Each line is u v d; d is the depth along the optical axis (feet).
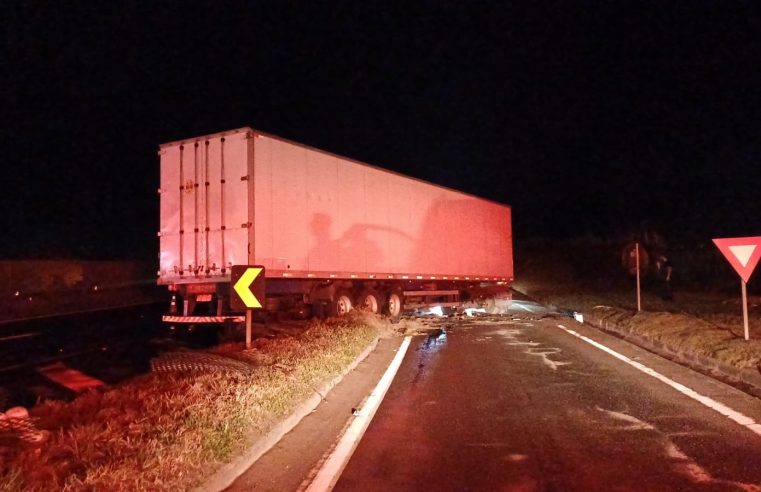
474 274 89.81
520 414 28.50
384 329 60.39
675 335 48.75
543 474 20.49
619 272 152.66
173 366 34.50
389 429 26.35
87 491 16.83
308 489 19.57
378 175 68.23
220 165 52.06
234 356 36.65
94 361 48.11
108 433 21.58
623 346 51.08
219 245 51.70
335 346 41.91
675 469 20.66
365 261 64.90
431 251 78.74
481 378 37.60
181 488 17.97
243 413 24.40
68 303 101.24
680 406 29.45
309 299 59.16
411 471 21.11
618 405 29.89
